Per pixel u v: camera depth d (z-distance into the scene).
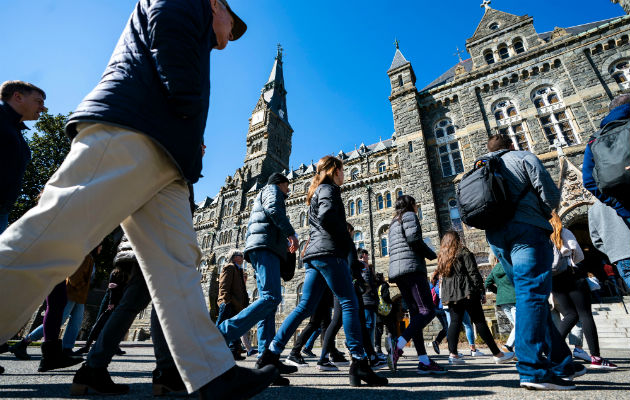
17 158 3.30
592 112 17.83
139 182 1.38
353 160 28.36
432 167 21.73
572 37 19.72
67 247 1.17
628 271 3.40
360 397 2.43
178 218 1.58
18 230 1.13
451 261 5.46
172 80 1.44
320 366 4.54
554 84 19.56
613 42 18.67
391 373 4.25
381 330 7.75
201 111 1.61
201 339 1.47
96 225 1.26
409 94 23.72
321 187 3.44
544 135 18.61
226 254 32.38
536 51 20.52
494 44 22.88
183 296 1.47
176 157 1.48
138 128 1.34
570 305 4.41
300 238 27.50
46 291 1.18
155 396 2.43
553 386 2.47
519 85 20.59
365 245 24.00
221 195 36.75
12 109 3.38
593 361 4.21
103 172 1.27
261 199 3.91
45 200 1.20
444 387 2.85
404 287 4.27
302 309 3.41
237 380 1.53
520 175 2.90
